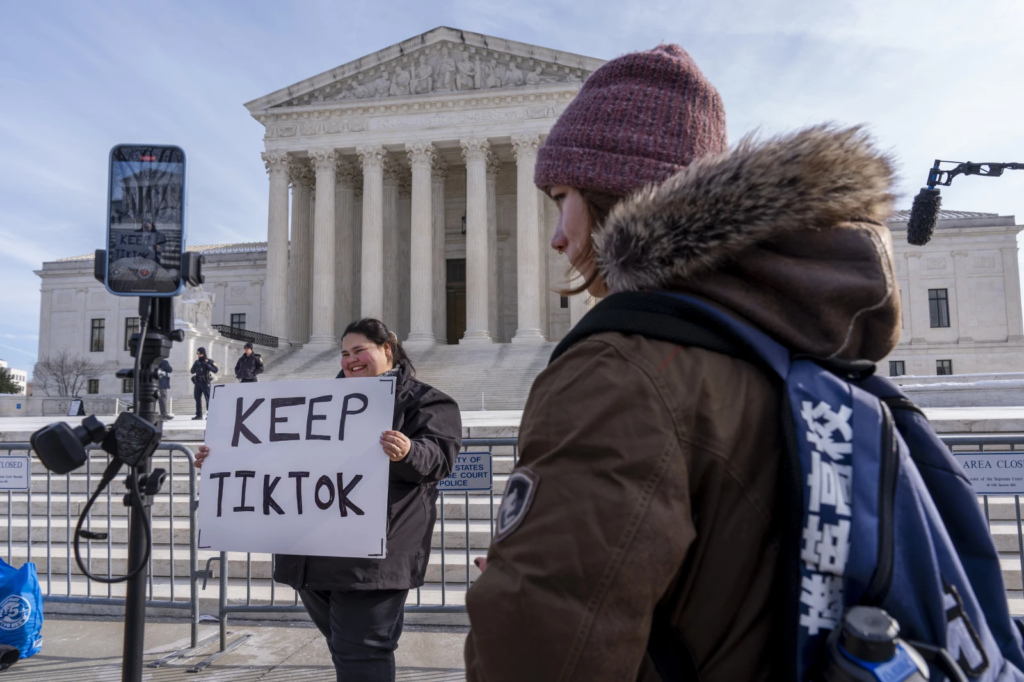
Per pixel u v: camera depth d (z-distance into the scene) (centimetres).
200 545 372
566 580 92
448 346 3569
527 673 93
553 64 3681
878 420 102
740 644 103
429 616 582
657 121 126
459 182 4353
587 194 134
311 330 4034
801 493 98
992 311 5019
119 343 5622
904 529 98
